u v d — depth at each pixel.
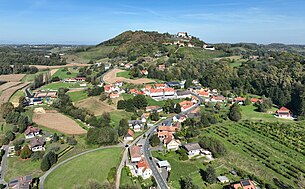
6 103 184.38
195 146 129.12
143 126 162.38
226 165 116.38
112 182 100.06
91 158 121.88
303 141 143.88
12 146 137.75
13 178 106.44
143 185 98.81
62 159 122.12
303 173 109.44
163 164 113.81
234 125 169.12
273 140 145.50
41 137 144.38
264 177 107.06
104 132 137.50
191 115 180.00
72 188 96.62
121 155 125.31
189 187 94.06
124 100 197.38
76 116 177.50
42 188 98.44
